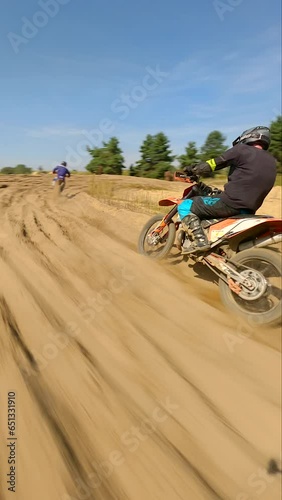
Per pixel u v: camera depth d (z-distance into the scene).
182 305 3.56
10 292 3.63
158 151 44.81
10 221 7.24
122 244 5.70
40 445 1.82
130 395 2.23
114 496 1.60
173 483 1.68
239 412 2.14
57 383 2.29
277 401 2.25
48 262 4.66
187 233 4.04
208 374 2.49
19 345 2.69
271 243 3.46
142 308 3.46
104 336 2.92
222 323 3.24
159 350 2.76
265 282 3.27
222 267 3.59
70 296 3.65
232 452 1.87
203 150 44.59
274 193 14.64
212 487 1.68
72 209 9.39
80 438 1.88
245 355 2.74
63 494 1.59
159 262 4.72
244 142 3.72
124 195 14.30
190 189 4.41
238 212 3.74
